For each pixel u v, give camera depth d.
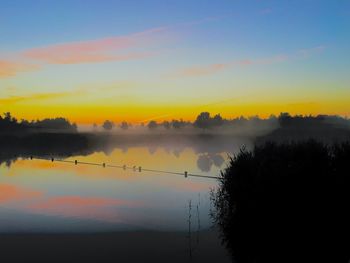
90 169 40.19
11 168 40.84
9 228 14.51
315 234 13.98
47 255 11.45
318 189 15.05
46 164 47.19
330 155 16.53
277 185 15.09
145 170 39.03
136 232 14.13
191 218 16.33
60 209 18.25
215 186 26.02
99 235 13.66
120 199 21.12
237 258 11.49
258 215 15.16
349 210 15.08
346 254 12.12
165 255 11.60
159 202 20.11
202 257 11.53
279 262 11.38
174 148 106.12
